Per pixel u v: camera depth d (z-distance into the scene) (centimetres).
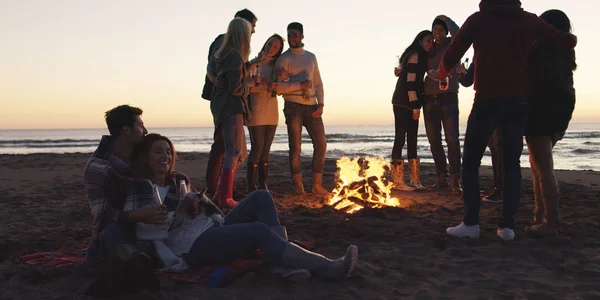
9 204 641
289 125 668
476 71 408
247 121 589
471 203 414
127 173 302
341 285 297
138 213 292
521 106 395
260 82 613
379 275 320
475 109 408
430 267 338
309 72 651
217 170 630
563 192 682
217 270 298
